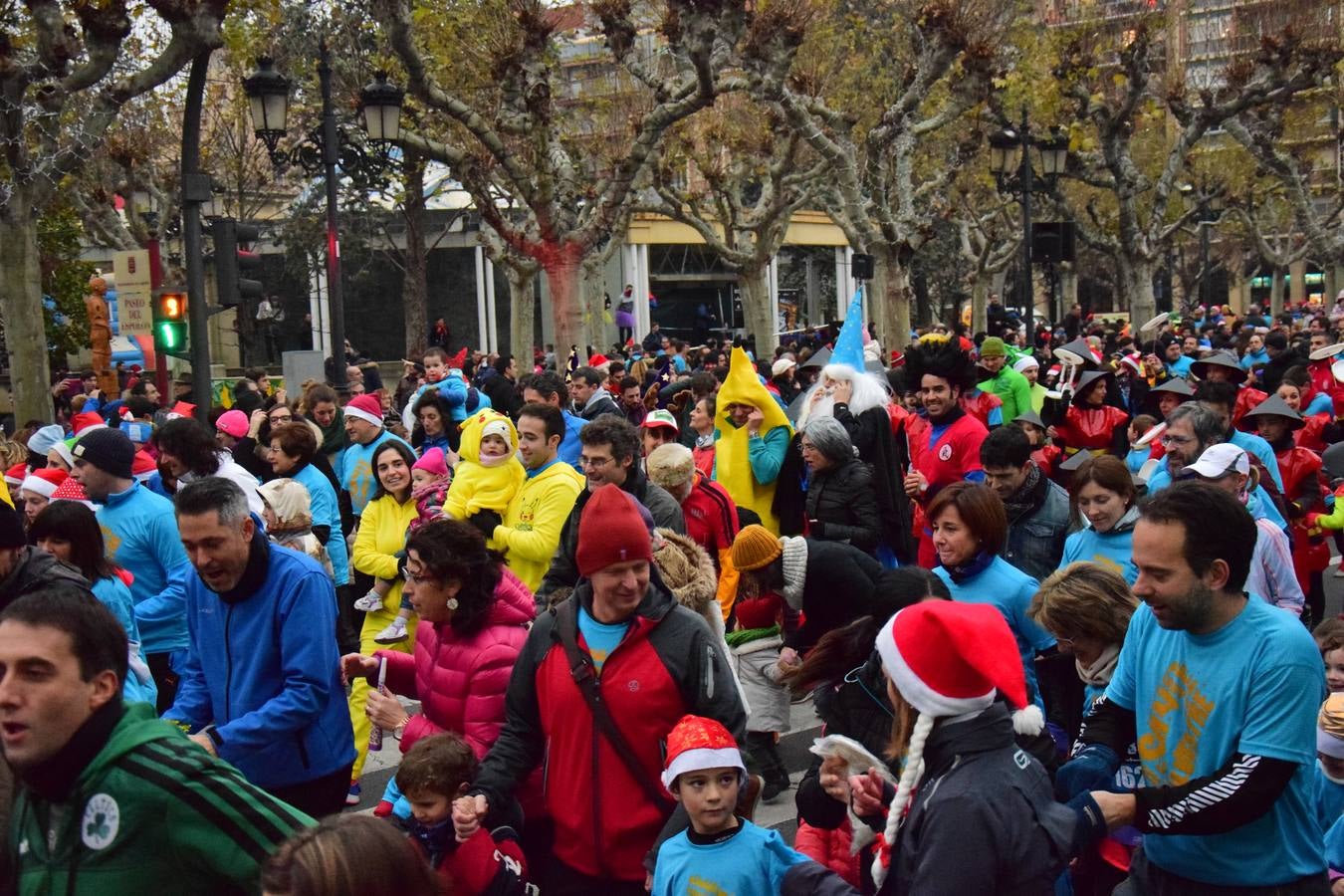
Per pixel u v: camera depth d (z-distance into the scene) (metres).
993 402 10.57
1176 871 3.40
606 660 3.88
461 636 4.46
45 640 2.59
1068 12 29.14
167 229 27.89
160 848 2.63
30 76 14.16
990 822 2.71
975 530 4.75
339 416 10.30
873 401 7.84
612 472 5.64
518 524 6.67
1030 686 4.61
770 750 6.42
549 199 17.56
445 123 22.28
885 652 2.86
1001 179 23.30
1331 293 46.31
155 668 5.77
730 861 3.49
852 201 21.45
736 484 8.02
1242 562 3.23
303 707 4.32
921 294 50.00
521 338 27.56
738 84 18.92
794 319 51.31
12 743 2.60
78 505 5.03
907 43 25.92
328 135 16.11
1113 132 29.64
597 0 17.98
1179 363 16.78
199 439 6.43
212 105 30.66
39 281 15.11
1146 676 3.47
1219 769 3.22
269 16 16.92
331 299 16.20
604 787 3.86
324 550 7.50
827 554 5.57
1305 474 8.42
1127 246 30.64
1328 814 4.14
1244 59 28.70
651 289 49.31
